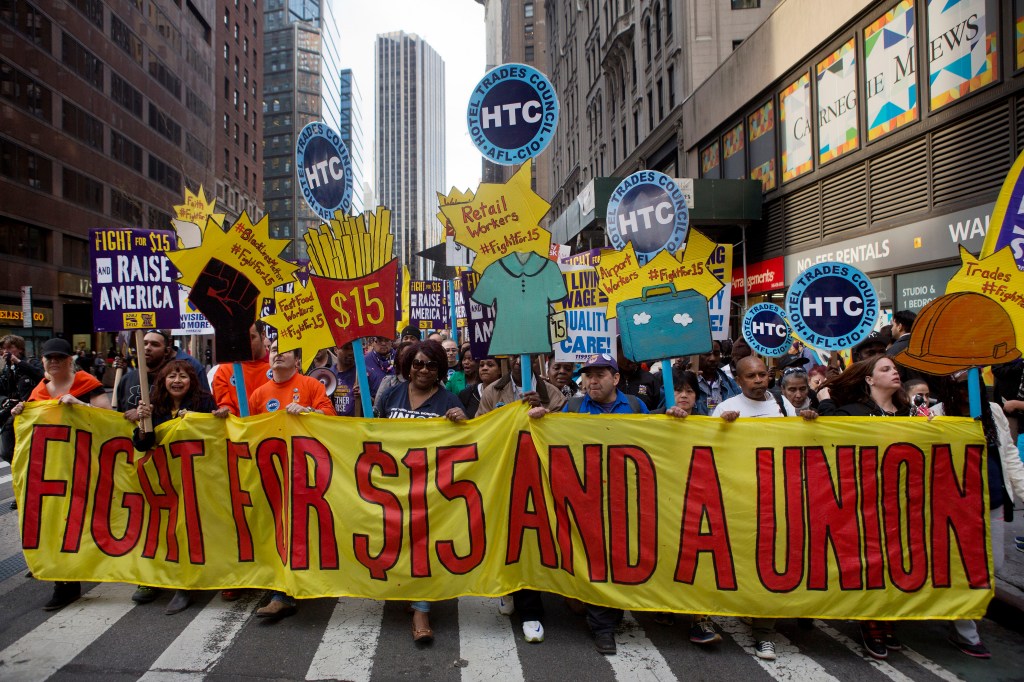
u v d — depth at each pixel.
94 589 4.70
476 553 4.00
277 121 96.75
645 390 6.40
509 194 4.25
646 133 27.61
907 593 3.69
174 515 4.35
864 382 4.17
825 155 15.15
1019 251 4.10
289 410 4.24
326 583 4.04
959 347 3.78
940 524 3.73
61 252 30.20
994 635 4.00
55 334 29.62
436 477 4.07
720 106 20.05
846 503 3.77
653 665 3.57
